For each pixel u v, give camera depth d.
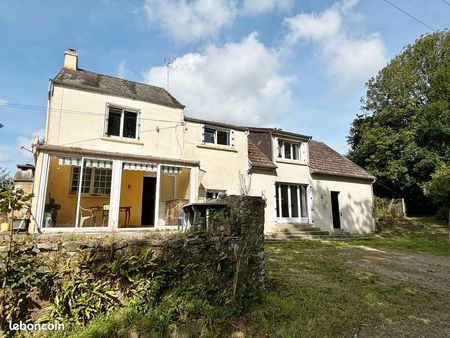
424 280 10.15
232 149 19.19
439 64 34.38
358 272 10.65
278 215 20.64
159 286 6.03
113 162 13.87
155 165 14.96
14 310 4.98
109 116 15.41
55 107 13.87
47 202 14.46
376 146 33.78
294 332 5.81
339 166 25.34
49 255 5.47
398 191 34.72
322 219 22.23
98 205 16.16
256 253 7.62
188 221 9.40
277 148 21.50
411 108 33.00
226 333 5.73
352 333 6.02
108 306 5.61
